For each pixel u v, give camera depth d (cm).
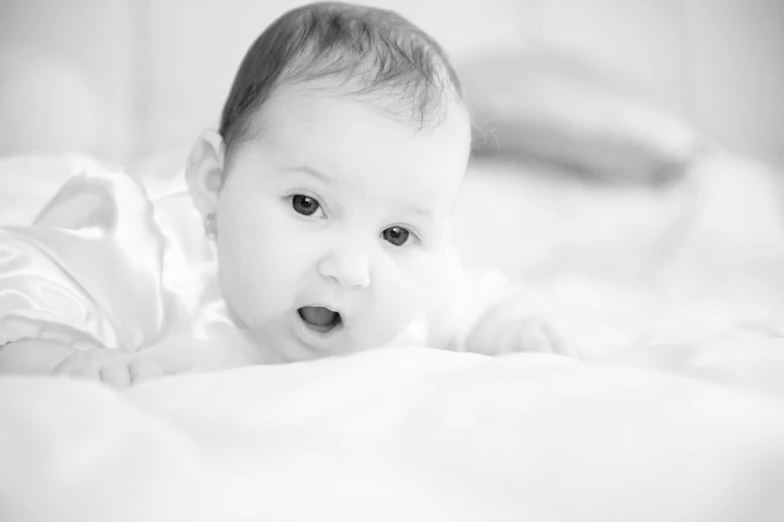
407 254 85
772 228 175
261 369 59
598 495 44
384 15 96
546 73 204
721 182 185
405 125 82
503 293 114
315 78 84
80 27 213
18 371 73
